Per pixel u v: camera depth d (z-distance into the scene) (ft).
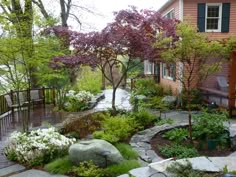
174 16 39.40
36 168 15.47
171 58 18.10
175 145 17.42
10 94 30.30
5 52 19.38
